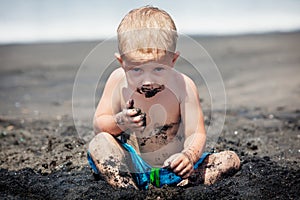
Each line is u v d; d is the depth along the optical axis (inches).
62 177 120.6
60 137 156.1
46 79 266.8
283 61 289.1
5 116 192.2
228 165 115.0
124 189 107.3
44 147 147.8
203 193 106.1
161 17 105.3
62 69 289.3
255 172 119.1
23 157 138.8
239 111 192.9
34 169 128.2
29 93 236.7
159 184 110.3
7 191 112.6
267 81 244.8
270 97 216.5
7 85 254.8
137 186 110.7
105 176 109.4
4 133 166.6
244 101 210.7
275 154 139.4
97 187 109.3
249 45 343.0
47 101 219.8
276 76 254.1
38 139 157.9
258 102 208.8
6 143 155.5
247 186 111.3
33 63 308.0
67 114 192.4
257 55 310.2
